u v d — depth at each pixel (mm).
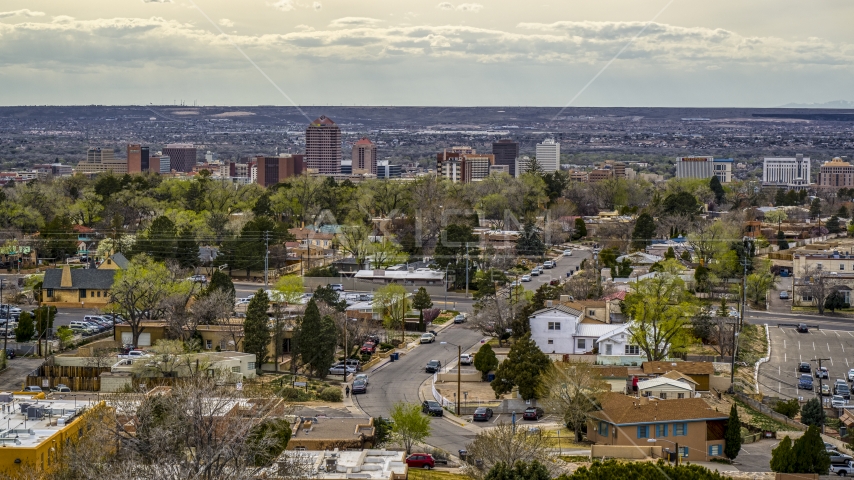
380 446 106188
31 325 159375
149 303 164125
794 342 176875
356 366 152000
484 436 98000
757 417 130125
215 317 158625
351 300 196500
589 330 159000
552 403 118125
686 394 125250
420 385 144375
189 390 81875
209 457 72125
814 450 102438
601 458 104312
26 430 87625
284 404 109250
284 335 154625
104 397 104375
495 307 173625
